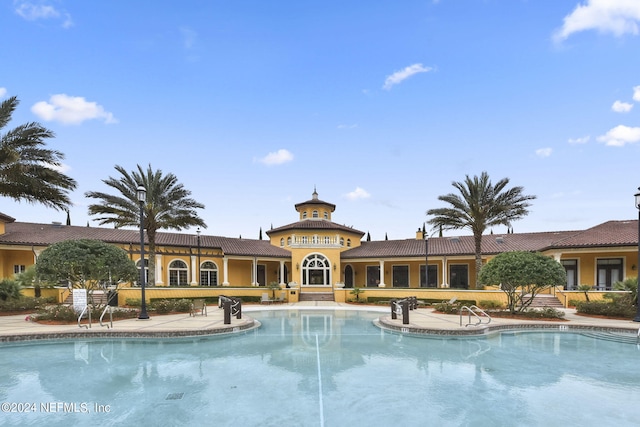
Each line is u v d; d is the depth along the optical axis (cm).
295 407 651
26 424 580
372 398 697
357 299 2775
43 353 1058
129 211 2448
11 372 860
